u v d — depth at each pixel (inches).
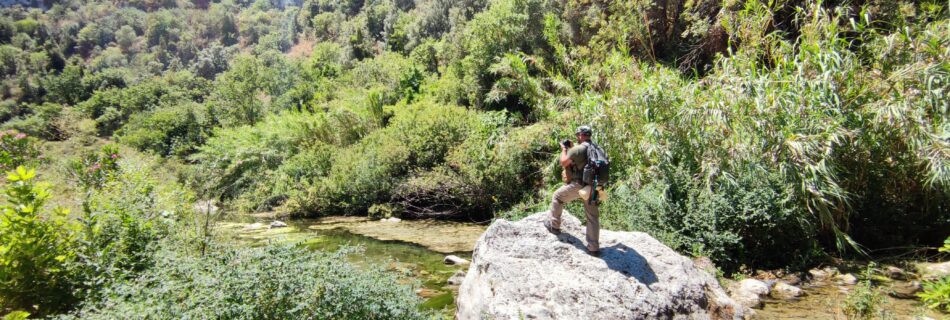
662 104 343.9
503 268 185.5
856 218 305.7
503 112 601.6
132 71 4291.3
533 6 762.2
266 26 5162.4
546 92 531.5
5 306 169.2
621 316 163.2
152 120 1610.5
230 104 1601.9
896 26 346.9
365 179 598.9
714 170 292.0
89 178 316.8
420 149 594.9
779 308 214.5
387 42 1962.4
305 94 1544.0
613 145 369.4
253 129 924.0
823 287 245.3
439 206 565.3
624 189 319.6
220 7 6077.8
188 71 4072.3
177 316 133.0
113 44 5191.9
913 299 220.1
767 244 282.4
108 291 149.3
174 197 275.7
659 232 285.7
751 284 242.4
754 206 275.6
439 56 1228.5
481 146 527.2
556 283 177.0
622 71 407.5
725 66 343.0
